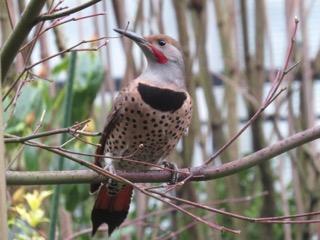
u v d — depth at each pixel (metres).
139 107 8.12
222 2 11.41
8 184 6.49
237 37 11.83
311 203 11.40
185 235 11.48
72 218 10.41
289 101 10.97
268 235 11.76
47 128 9.98
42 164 10.07
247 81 11.38
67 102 7.64
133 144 8.30
